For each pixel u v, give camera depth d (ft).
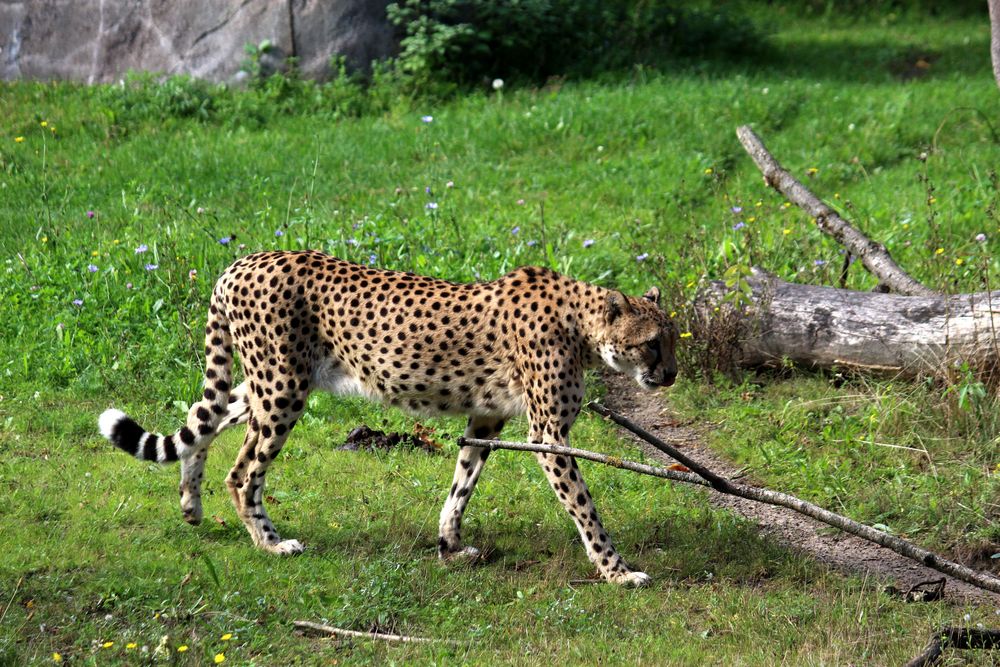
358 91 75.36
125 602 26.84
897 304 41.19
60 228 55.16
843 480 35.19
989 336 38.50
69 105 73.10
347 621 26.68
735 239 50.98
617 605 28.04
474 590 28.66
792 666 24.62
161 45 77.36
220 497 34.04
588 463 36.55
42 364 42.11
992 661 24.95
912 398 38.86
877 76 86.53
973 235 54.19
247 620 26.27
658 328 29.91
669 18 89.40
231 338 31.58
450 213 56.34
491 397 30.94
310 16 76.02
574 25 84.64
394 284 31.07
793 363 42.68
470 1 79.82
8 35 79.05
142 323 44.68
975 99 76.18
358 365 31.07
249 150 67.10
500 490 34.78
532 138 68.44
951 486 34.37
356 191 61.72
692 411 40.83
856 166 65.16
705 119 71.10
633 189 61.57
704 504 34.09
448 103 76.13
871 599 28.45
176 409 39.52
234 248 49.75
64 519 31.86
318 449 37.37
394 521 32.24
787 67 88.33
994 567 30.89
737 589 29.19
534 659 24.89
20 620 25.72
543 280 30.76
